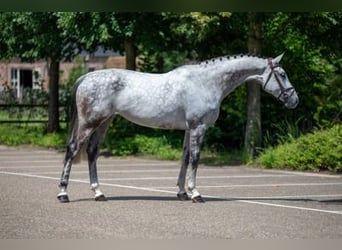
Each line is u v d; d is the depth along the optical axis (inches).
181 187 557.9
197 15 814.5
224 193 611.5
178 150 946.7
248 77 554.6
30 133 1163.9
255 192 620.1
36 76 1411.2
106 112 534.6
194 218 476.1
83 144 535.2
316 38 911.0
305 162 800.3
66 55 1056.2
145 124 547.8
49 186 638.5
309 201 565.6
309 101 930.1
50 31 968.3
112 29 879.1
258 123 868.0
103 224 450.6
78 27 886.4
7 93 1310.3
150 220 466.3
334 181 711.1
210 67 551.2
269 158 828.0
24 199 552.7
